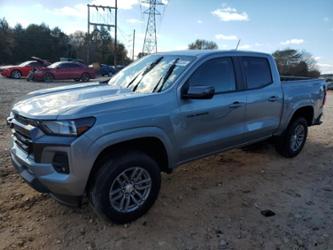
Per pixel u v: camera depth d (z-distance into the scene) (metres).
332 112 12.16
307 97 5.66
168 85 3.70
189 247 3.06
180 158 3.81
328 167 5.38
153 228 3.34
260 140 5.04
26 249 2.93
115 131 3.08
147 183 3.48
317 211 3.83
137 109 3.29
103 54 69.31
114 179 3.17
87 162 2.94
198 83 3.92
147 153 3.62
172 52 4.52
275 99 5.00
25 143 3.17
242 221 3.54
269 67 5.04
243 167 5.21
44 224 3.32
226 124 4.27
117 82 4.46
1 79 22.19
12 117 3.49
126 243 3.09
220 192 4.24
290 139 5.58
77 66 22.89
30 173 3.15
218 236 3.25
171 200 3.96
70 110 2.98
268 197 4.15
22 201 3.73
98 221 3.41
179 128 3.65
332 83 30.36
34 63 23.89
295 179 4.80
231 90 4.35
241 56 4.59
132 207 3.40
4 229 3.20
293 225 3.49
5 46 63.47
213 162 5.38
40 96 3.76
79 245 3.03
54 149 2.91
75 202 3.10
